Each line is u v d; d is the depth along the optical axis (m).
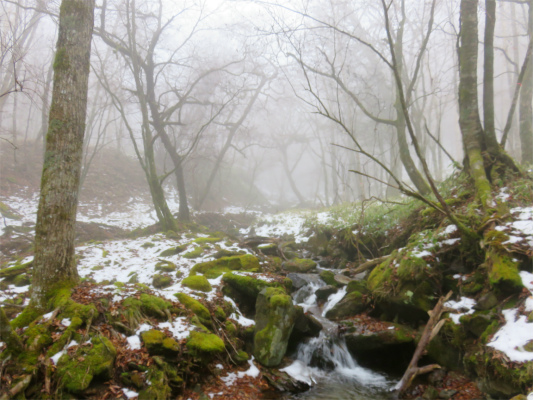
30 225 14.90
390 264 7.54
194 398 4.86
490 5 8.63
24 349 4.50
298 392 5.48
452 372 5.41
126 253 11.35
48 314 5.25
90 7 6.59
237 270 8.99
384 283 7.23
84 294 5.80
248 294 7.56
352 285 8.11
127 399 4.35
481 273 6.27
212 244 12.42
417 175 11.44
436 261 6.95
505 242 5.82
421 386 5.32
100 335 4.96
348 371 6.33
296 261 10.49
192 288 7.36
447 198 8.73
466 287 6.34
